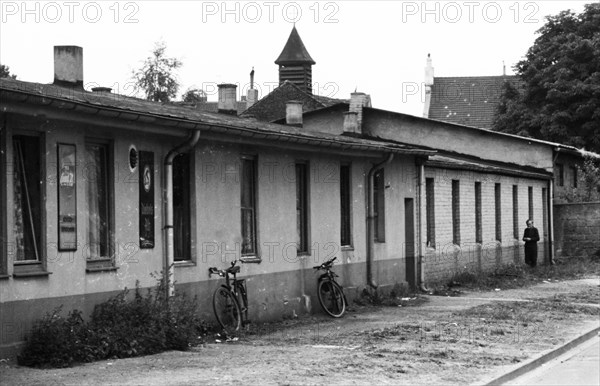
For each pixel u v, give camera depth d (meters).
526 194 39.00
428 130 38.38
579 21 54.53
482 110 72.44
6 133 13.34
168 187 16.86
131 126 15.25
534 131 53.28
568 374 14.04
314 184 22.45
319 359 14.25
